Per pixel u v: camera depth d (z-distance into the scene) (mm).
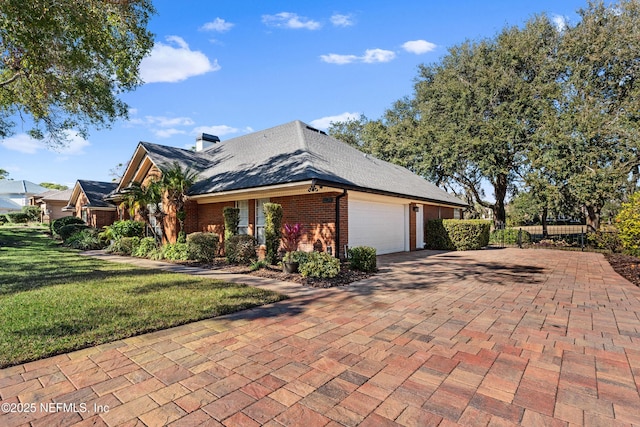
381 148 27906
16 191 51156
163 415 2596
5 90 12672
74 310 5254
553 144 18594
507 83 20656
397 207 15336
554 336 4367
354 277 8414
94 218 23547
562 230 24922
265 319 5012
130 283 7500
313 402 2795
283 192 11430
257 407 2715
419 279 8344
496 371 3375
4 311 5184
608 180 17766
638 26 18062
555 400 2855
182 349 3863
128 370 3334
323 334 4383
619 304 5992
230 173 13211
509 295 6648
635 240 12125
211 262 11234
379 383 3115
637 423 2543
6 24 8336
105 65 12492
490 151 20656
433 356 3719
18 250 15320
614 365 3531
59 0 8484
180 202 12914
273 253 10156
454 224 16406
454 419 2576
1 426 2432
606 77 19250
